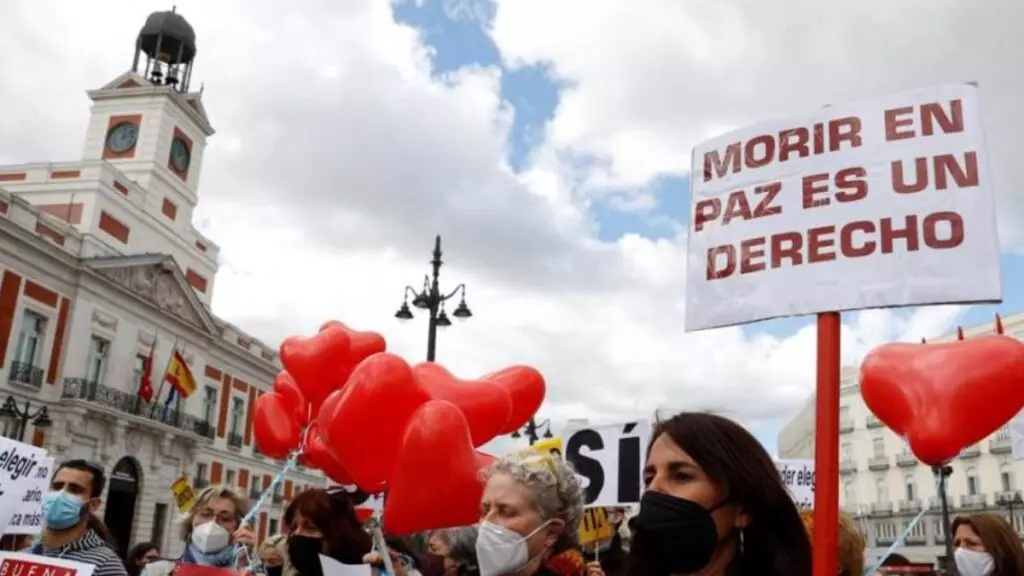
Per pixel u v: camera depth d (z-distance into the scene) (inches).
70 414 1080.2
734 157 125.4
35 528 168.2
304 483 1772.9
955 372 116.6
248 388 1583.4
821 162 116.2
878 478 2039.9
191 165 1557.6
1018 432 198.1
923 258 106.0
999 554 148.6
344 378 193.3
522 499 105.7
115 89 1472.7
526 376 182.9
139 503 1222.9
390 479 148.9
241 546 196.5
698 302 125.3
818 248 113.5
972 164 105.9
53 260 1080.8
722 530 81.1
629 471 197.8
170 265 1294.3
